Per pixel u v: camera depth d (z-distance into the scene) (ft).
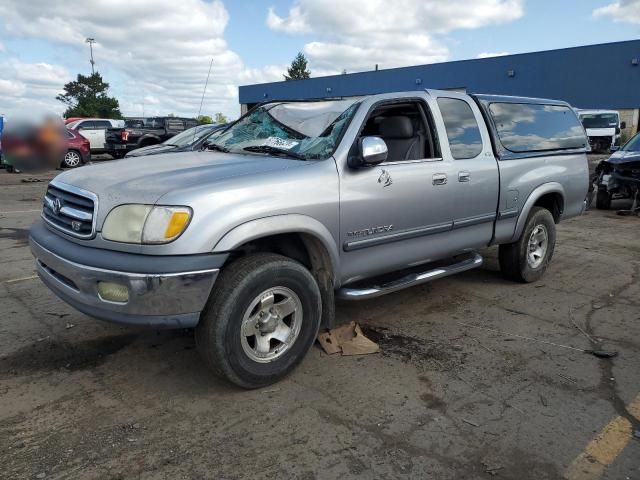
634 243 26.18
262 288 10.82
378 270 13.58
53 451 9.24
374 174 12.80
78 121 80.69
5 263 20.74
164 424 10.10
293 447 9.47
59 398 10.96
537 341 14.15
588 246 25.46
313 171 11.76
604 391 11.58
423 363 12.75
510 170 16.93
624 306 16.94
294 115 14.48
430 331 14.71
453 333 14.60
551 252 19.63
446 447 9.55
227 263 11.10
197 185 10.39
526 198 17.71
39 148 44.32
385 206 13.07
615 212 36.09
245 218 10.43
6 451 9.22
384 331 14.66
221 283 10.51
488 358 13.08
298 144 13.17
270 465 8.98
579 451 9.50
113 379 11.76
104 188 10.80
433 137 14.84
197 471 8.80
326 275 12.47
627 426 10.27
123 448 9.36
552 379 12.08
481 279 19.65
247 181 10.81
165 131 70.90
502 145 16.92
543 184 18.33
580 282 19.48
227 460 9.09
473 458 9.26
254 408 10.69
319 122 13.65
